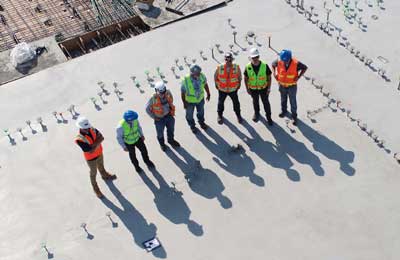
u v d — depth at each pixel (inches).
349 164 379.2
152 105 364.5
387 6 503.8
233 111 427.5
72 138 419.2
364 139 394.6
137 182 383.2
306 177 374.6
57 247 350.0
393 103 416.5
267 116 405.1
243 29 498.9
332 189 365.4
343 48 467.2
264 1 528.7
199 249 340.8
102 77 467.2
